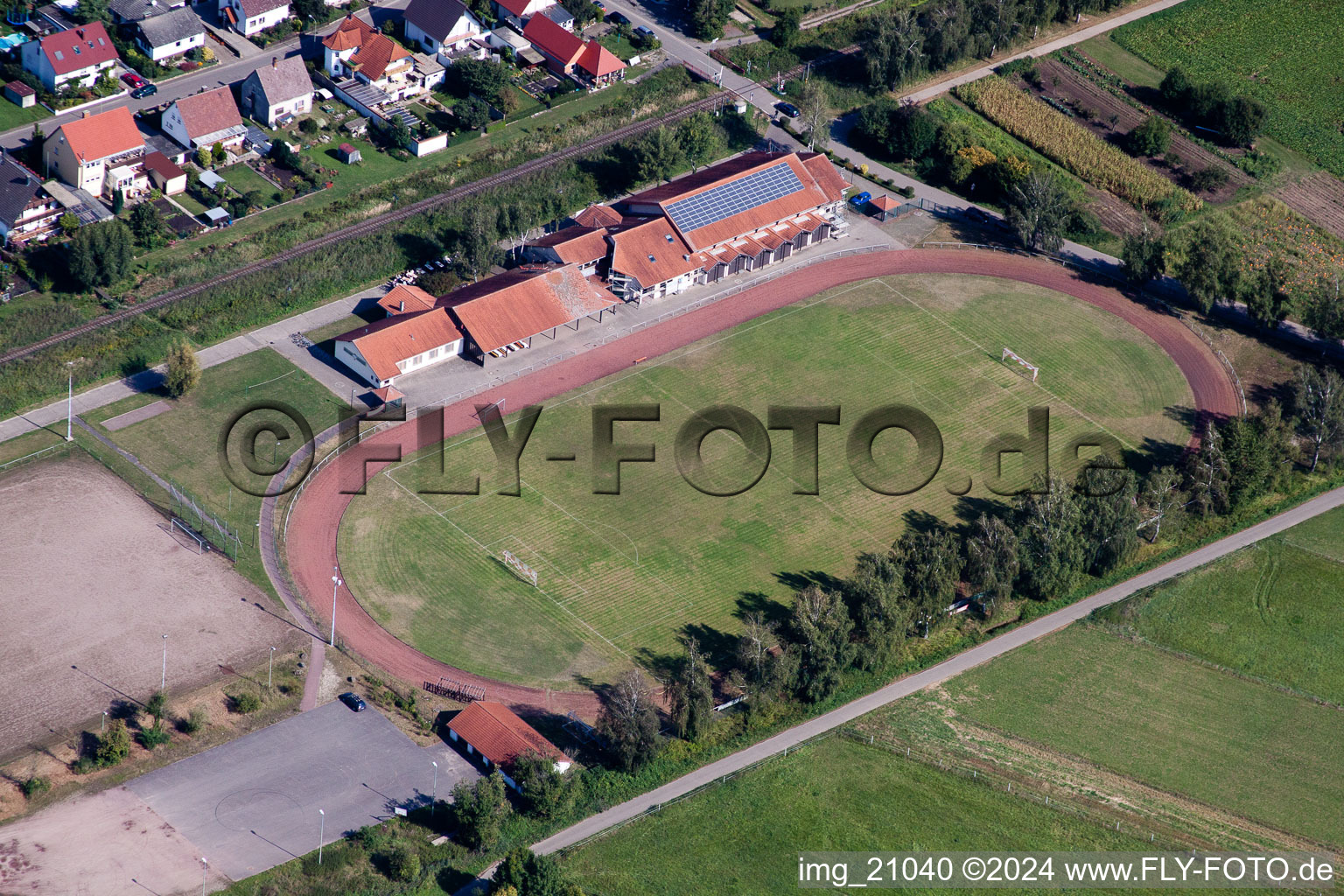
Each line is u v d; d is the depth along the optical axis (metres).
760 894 142.62
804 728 159.50
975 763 157.25
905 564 171.25
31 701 152.12
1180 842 151.12
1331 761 161.62
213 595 166.88
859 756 156.88
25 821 140.88
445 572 173.38
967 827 150.88
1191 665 171.50
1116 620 175.62
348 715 155.25
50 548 169.75
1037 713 163.75
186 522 175.62
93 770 146.38
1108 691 167.12
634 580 174.50
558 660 164.12
